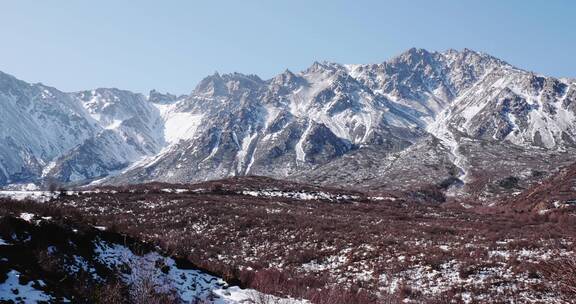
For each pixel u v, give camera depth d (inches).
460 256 1400.1
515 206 3171.8
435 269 1305.4
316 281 1133.1
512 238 1667.1
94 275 746.8
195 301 778.8
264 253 1615.4
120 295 692.1
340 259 1489.9
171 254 955.3
